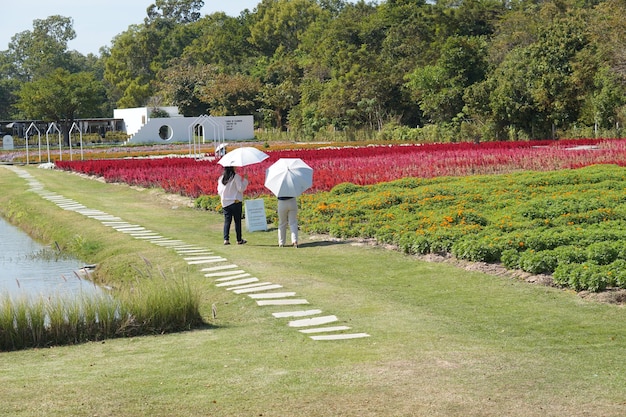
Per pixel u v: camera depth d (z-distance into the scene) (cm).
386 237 1831
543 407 747
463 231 1728
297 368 902
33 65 14638
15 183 4225
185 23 15262
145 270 1738
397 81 8281
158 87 11925
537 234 1602
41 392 817
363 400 773
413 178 2842
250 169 3575
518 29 8294
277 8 13088
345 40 9812
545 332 1091
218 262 1723
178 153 6656
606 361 922
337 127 8481
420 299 1328
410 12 9756
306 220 2169
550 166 3434
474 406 750
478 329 1115
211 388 825
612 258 1413
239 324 1218
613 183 2469
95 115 9394
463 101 7212
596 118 5744
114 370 920
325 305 1298
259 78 10531
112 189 3731
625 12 6138
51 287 1784
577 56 6012
